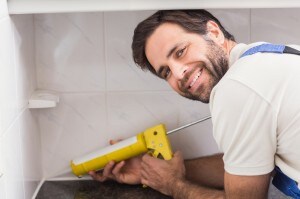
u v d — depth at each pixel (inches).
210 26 48.1
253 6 46.2
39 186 57.6
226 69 47.7
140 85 57.2
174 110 58.0
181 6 46.1
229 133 39.7
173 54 48.2
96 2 45.9
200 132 58.7
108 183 57.9
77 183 58.3
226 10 55.0
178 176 53.1
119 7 46.1
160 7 46.1
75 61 56.5
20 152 47.9
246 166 40.1
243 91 38.2
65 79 56.9
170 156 53.5
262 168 40.1
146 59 52.5
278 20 55.6
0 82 39.9
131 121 58.4
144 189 56.2
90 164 55.2
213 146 58.8
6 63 42.6
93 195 55.1
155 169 53.3
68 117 58.0
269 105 37.6
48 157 58.9
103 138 58.7
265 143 38.9
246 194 41.3
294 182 44.3
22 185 48.8
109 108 57.9
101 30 55.6
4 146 41.1
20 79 48.5
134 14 55.2
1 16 41.4
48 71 56.6
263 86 37.9
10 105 43.8
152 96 57.6
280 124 38.3
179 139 58.9
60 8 45.9
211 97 41.5
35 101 52.9
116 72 56.8
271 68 38.5
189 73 48.1
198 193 49.8
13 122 44.9
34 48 55.7
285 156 40.4
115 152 54.1
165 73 49.9
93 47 56.1
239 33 55.8
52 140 58.5
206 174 56.6
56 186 57.6
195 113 58.0
